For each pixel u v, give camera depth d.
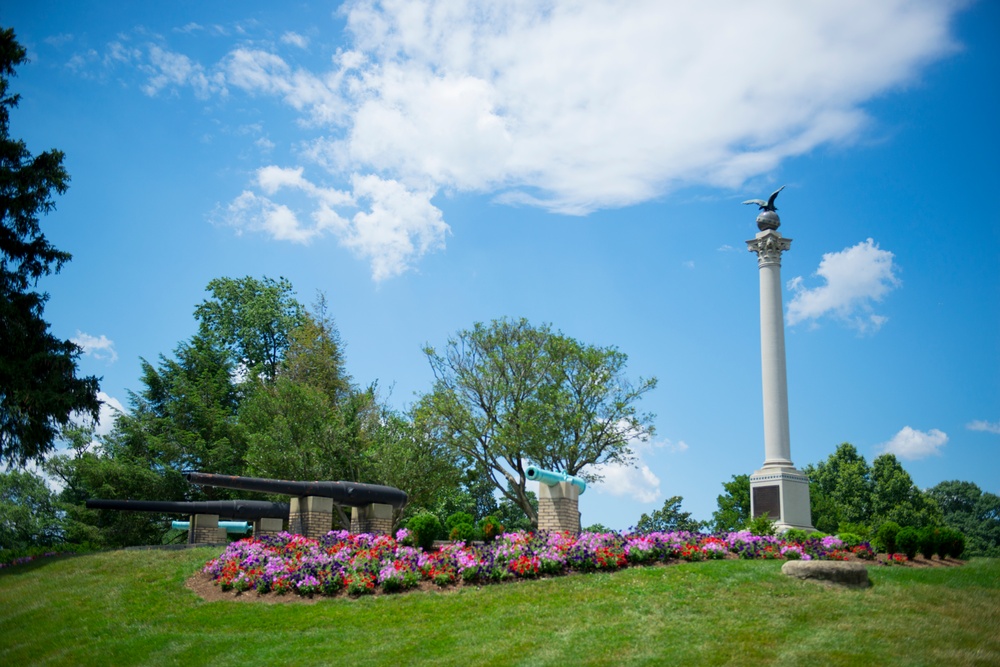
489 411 42.78
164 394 46.03
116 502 27.25
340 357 47.28
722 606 15.41
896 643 13.33
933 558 20.69
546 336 43.56
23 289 30.16
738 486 48.66
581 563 18.45
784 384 33.53
